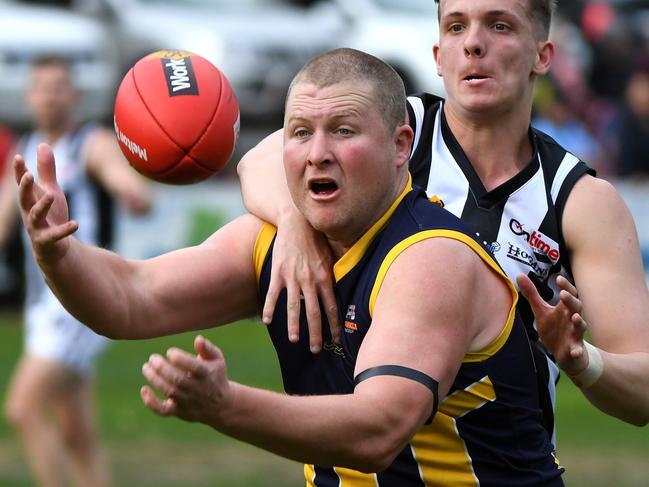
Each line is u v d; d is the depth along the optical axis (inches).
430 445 532.1
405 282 494.9
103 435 1290.6
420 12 2356.1
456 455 534.0
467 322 500.1
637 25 2593.5
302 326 542.6
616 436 1310.3
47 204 475.5
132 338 541.6
